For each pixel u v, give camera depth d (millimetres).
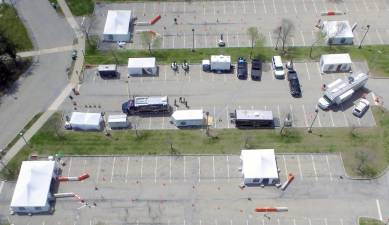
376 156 105750
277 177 100500
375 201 98500
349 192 100125
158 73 125500
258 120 110125
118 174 104312
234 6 145125
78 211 98312
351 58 127688
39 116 115938
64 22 140750
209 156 106938
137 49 132375
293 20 139625
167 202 99375
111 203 99500
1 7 145750
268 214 97062
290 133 110688
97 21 140625
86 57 130125
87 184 102750
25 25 140000
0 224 96438
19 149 109062
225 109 116250
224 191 101000
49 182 99500
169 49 131875
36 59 130000
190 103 117750
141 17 142000
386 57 127812
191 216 97000
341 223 95250
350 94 115062
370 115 114000
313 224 95312
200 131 111812
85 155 107500
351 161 105062
